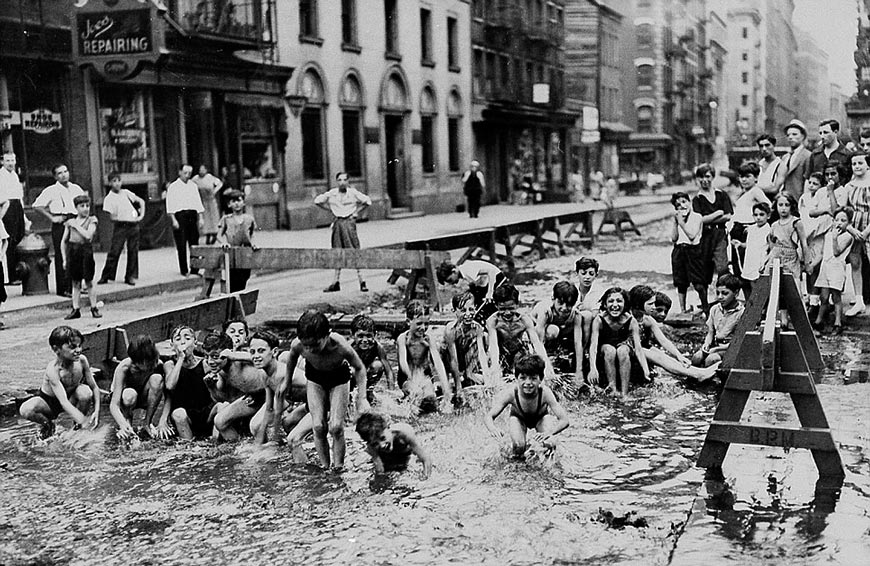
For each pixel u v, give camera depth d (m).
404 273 16.48
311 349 6.55
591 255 22.72
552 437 6.89
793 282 6.76
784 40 109.88
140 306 14.71
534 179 52.16
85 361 8.03
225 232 14.48
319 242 23.72
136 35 20.53
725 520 5.39
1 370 9.91
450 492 6.18
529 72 52.00
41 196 15.09
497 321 9.16
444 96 40.44
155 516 5.88
